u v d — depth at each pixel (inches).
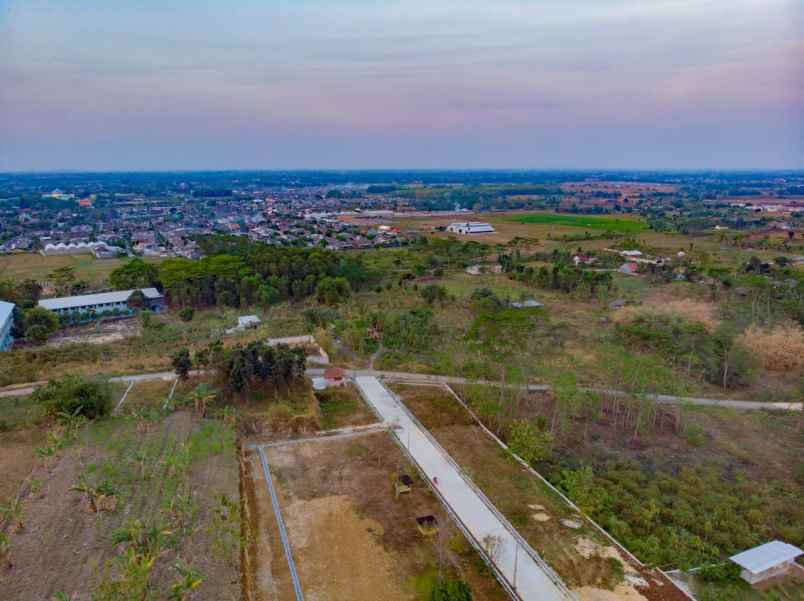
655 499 1964.8
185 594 1401.3
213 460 2087.8
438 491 1977.1
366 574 1560.0
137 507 1764.3
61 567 1494.8
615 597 1493.6
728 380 3070.9
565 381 2628.0
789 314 4104.3
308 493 1950.1
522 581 1540.4
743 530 1801.2
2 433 2255.2
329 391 2800.2
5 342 3636.8
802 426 2573.8
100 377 2687.0
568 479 2025.1
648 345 3467.0
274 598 1459.2
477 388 2704.2
